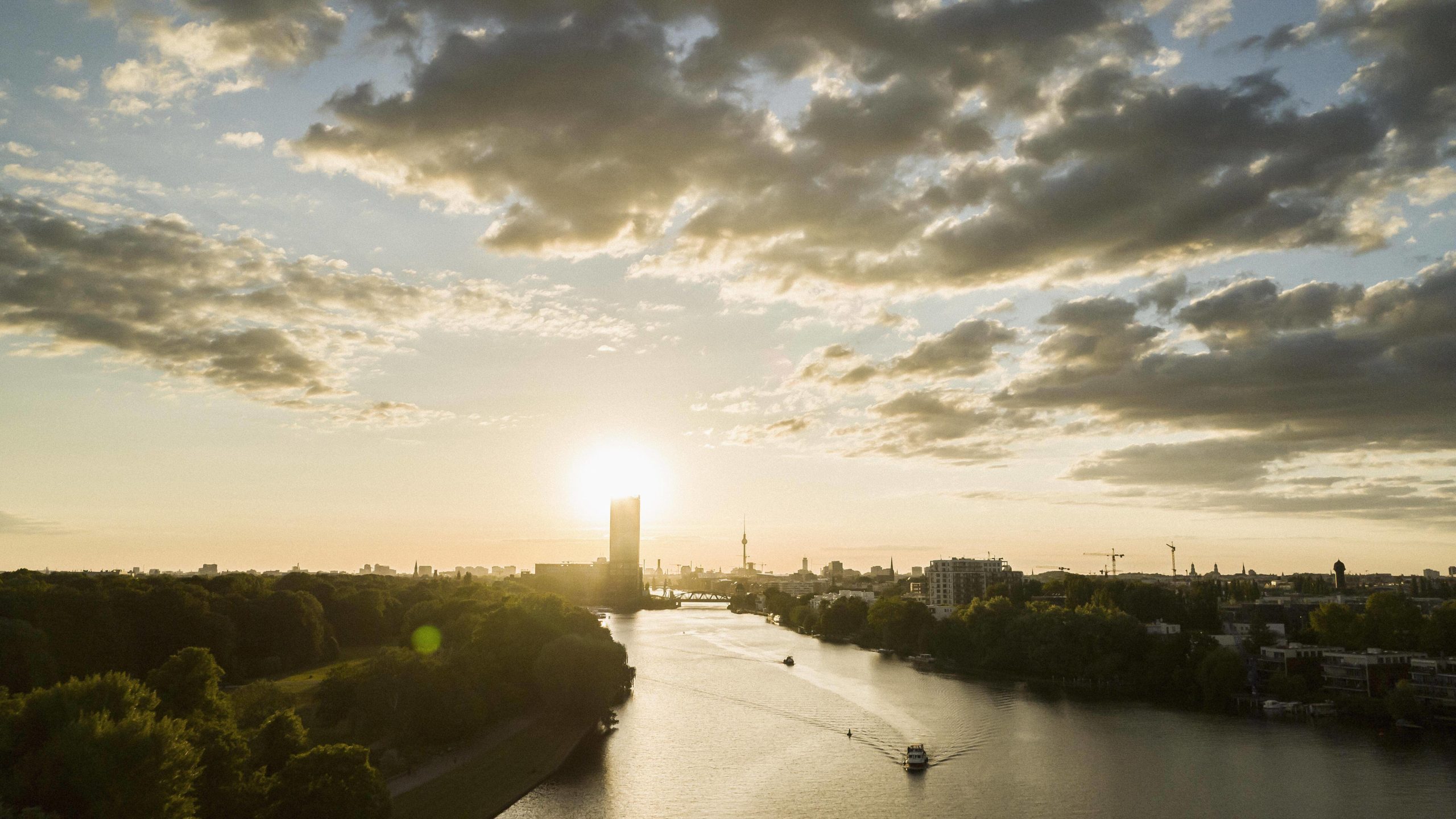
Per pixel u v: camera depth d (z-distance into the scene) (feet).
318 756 434.71
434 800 571.28
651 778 650.43
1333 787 624.18
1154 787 626.23
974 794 610.65
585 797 602.44
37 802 330.13
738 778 650.43
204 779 419.13
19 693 652.89
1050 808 579.89
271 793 426.92
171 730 363.56
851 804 589.73
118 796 340.18
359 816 423.23
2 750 352.08
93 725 351.05
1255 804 588.09
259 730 520.83
